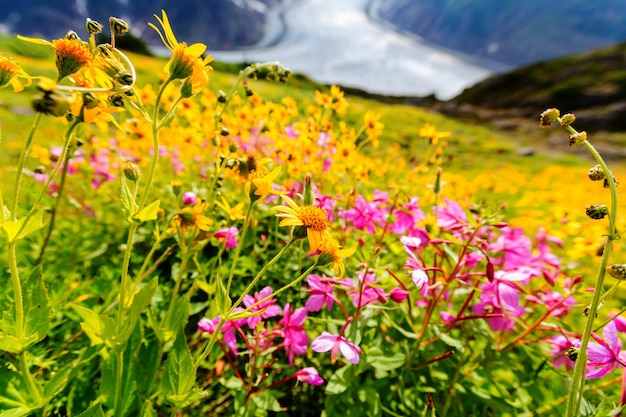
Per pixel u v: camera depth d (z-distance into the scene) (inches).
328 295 12.7
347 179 22.3
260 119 19.7
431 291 13.4
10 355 11.0
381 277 14.3
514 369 14.1
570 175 94.8
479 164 108.4
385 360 12.2
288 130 21.3
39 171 18.1
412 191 26.4
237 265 16.6
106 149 24.0
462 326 14.3
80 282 15.8
